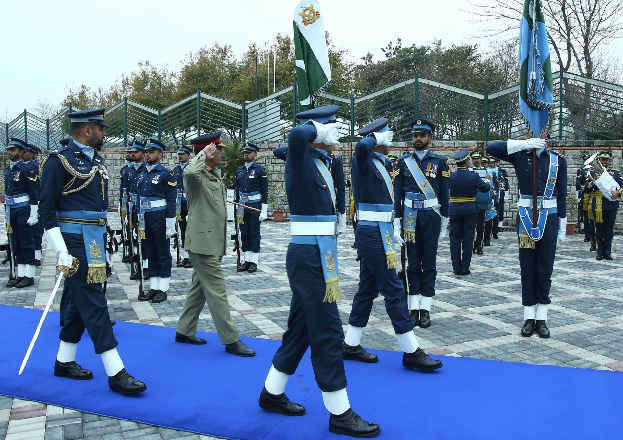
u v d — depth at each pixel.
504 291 7.95
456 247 9.27
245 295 7.65
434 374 4.53
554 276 9.09
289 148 3.53
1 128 27.95
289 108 19.59
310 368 4.69
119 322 6.21
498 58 29.44
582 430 3.46
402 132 17.77
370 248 4.67
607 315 6.56
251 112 20.28
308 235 3.61
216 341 5.54
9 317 6.39
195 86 30.11
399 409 3.82
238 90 27.78
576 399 3.97
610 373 4.52
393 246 4.77
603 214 10.73
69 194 4.17
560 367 4.67
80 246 4.18
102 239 4.32
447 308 6.95
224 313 5.09
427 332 5.88
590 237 13.30
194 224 5.16
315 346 3.52
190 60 31.52
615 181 11.05
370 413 3.76
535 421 3.60
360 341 5.42
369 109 18.06
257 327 6.06
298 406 3.79
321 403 3.97
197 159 5.27
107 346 4.15
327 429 3.54
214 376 4.53
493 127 16.80
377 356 4.99
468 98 17.09
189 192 5.24
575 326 6.10
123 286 8.30
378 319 6.46
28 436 3.48
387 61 33.00
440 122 17.52
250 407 3.90
